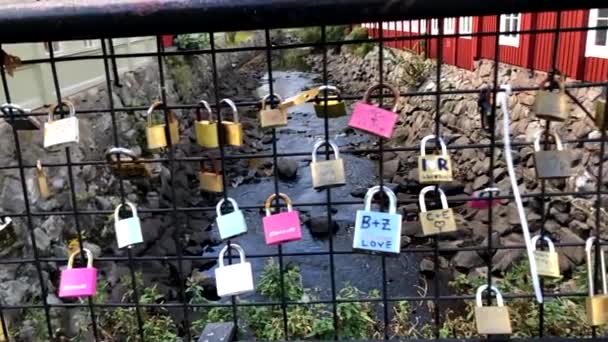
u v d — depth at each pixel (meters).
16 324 2.88
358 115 0.88
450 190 5.70
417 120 8.09
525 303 2.47
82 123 4.66
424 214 0.91
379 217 0.88
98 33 0.79
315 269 4.43
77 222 1.02
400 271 4.32
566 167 0.87
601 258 0.94
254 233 4.11
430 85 8.20
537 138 0.92
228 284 0.96
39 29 0.79
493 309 0.93
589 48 5.06
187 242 5.06
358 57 13.48
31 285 3.15
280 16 0.76
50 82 4.34
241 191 6.58
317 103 0.91
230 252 0.99
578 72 5.20
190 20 0.77
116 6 0.77
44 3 0.79
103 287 3.26
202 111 1.29
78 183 4.11
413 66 8.80
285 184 6.78
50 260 1.05
